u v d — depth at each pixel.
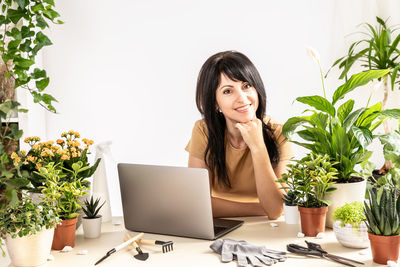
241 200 2.05
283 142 1.98
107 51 3.20
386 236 1.24
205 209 1.50
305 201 1.56
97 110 3.24
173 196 1.54
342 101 3.14
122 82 3.22
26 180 1.68
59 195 1.45
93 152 3.23
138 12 3.16
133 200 1.64
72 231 1.49
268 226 1.69
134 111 3.24
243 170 2.04
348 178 1.65
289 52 3.10
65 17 3.17
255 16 3.09
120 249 1.46
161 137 3.26
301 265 1.26
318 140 1.69
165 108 3.23
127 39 3.19
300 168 1.56
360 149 1.66
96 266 1.31
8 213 1.35
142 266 1.30
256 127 1.79
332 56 3.09
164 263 1.32
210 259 1.34
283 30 3.08
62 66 3.21
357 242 1.37
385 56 2.94
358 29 3.08
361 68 3.13
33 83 2.87
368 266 1.24
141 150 3.27
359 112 1.55
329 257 1.29
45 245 1.35
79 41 3.19
